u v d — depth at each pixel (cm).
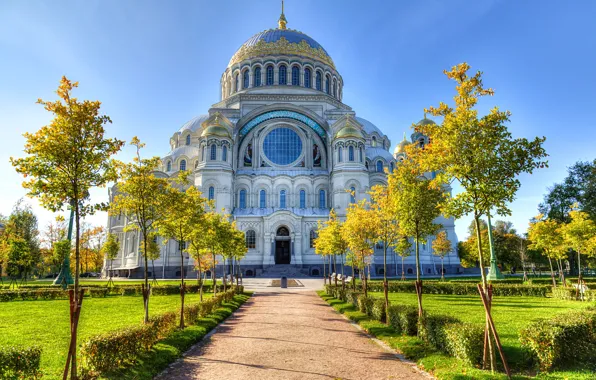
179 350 1556
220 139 7769
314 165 8475
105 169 1388
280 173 8238
